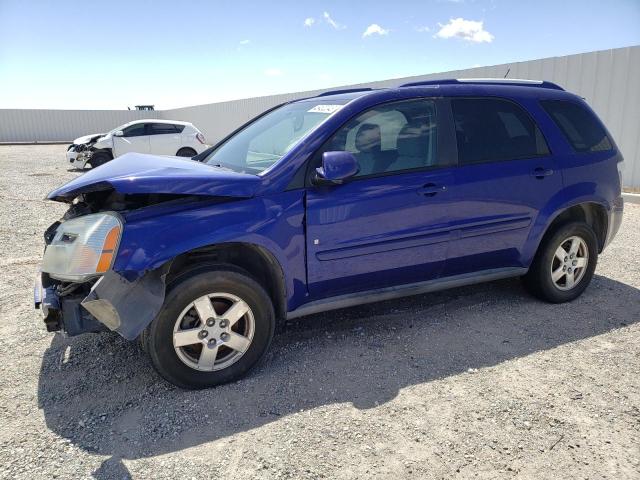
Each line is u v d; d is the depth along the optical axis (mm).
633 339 3752
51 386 3158
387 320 4109
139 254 2797
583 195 4273
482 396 3021
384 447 2572
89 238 2850
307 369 3350
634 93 9555
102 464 2463
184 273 2986
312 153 3318
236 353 3174
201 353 3062
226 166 3791
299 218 3223
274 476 2371
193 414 2861
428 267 3781
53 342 3746
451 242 3783
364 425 2748
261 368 3365
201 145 17156
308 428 2729
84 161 15820
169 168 3230
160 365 2953
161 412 2881
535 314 4211
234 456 2516
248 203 3100
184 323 3029
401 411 2873
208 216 2988
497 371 3307
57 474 2389
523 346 3652
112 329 2717
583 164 4301
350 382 3188
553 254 4273
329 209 3297
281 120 4102
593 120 4539
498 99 4062
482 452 2533
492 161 3906
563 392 3055
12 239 6816
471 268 4016
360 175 3443
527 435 2662
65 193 2922
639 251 6062
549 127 4219
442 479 2348
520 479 2350
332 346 3672
